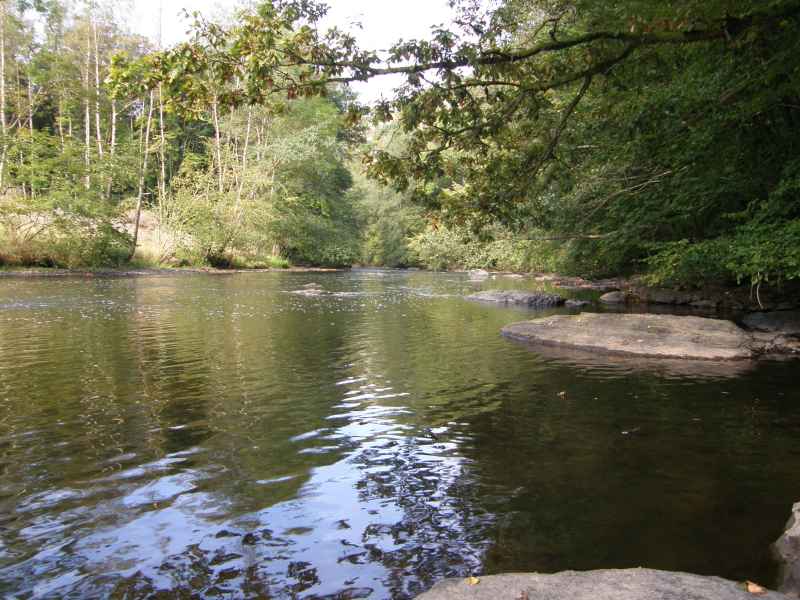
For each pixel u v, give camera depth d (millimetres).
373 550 3053
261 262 38938
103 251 27641
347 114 7457
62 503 3523
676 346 8664
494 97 8000
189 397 5980
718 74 9500
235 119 39969
